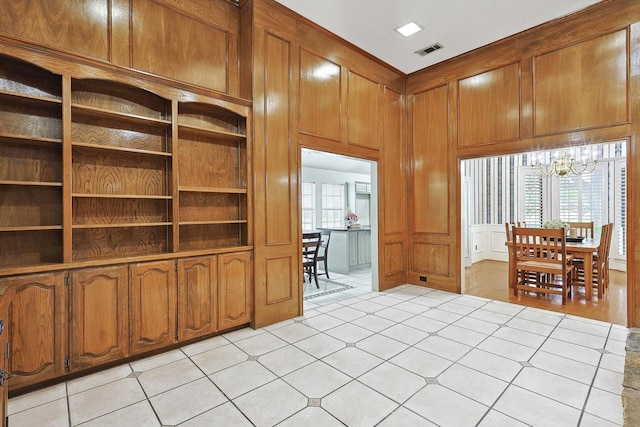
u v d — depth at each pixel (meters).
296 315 3.66
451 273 4.71
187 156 3.14
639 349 2.72
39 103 2.32
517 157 7.36
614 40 3.37
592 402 1.98
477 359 2.56
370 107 4.64
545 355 2.63
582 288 4.89
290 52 3.65
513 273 4.63
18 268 2.08
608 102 3.40
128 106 2.80
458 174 4.64
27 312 2.10
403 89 5.23
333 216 9.03
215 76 3.31
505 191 7.52
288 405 1.97
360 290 4.88
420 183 5.07
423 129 5.04
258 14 3.36
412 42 4.22
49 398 2.05
